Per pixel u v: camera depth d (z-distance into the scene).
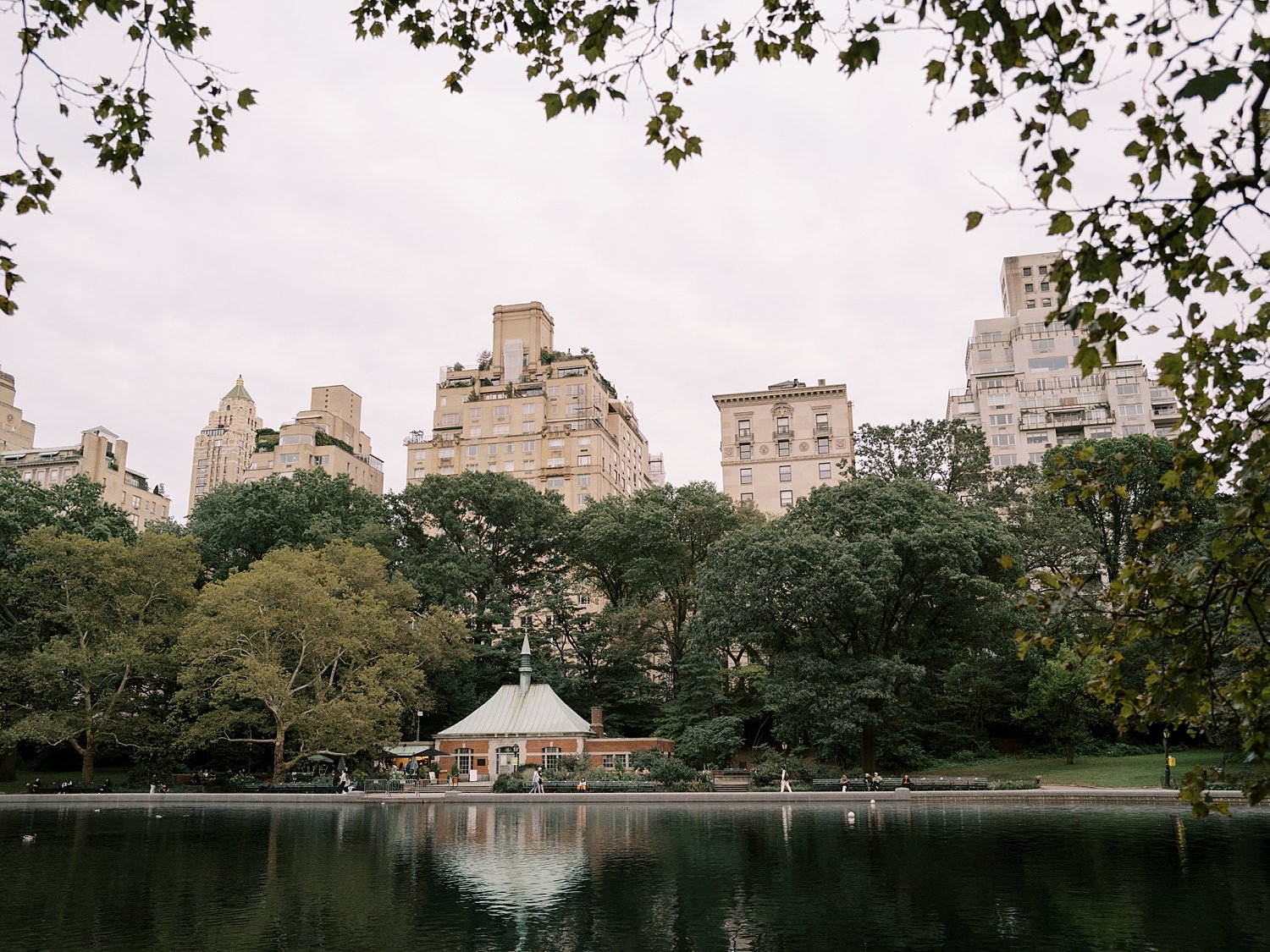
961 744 67.81
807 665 55.62
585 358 137.00
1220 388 8.50
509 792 54.84
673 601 78.25
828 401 117.25
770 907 21.09
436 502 79.00
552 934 18.70
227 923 19.91
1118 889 22.47
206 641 54.97
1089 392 115.00
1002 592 56.03
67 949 17.59
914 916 20.02
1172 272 7.61
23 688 59.16
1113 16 7.38
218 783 56.94
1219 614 8.57
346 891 23.66
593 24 8.73
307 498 79.06
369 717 54.66
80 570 59.50
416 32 10.58
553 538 83.69
